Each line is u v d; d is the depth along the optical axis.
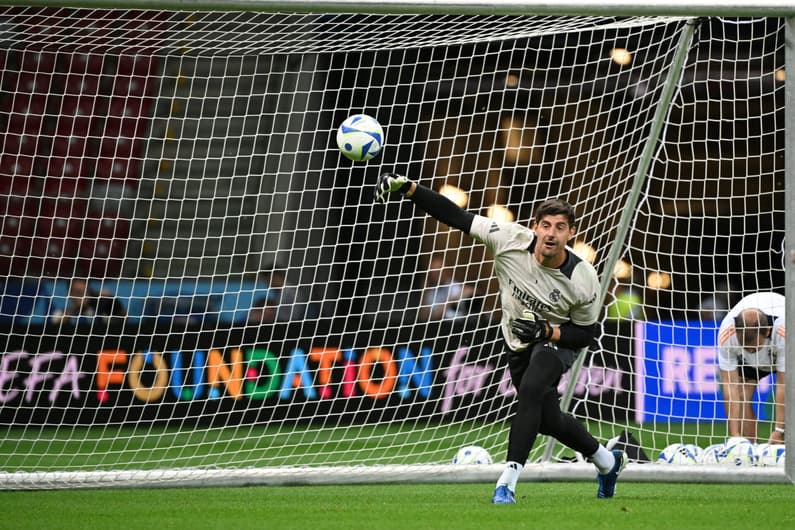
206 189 45.12
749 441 24.69
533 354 18.16
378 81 48.28
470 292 45.38
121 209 43.47
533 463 22.34
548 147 50.81
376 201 18.58
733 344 26.44
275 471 21.77
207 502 18.75
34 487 20.97
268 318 42.97
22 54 41.47
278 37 38.44
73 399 34.94
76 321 36.12
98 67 42.62
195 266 44.50
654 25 28.22
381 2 20.86
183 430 34.56
